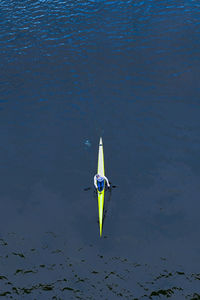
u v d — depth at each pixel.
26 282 24.38
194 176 30.88
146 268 24.81
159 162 32.34
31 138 35.72
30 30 49.97
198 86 39.62
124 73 42.28
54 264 25.34
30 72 43.50
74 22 50.78
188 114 36.66
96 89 40.66
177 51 44.28
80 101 39.41
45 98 40.09
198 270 24.52
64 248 26.34
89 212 28.84
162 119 36.41
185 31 46.97
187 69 41.81
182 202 28.95
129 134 35.25
